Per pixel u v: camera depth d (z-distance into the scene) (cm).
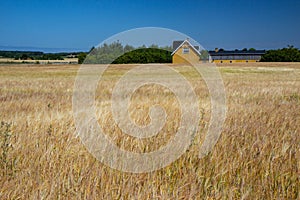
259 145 493
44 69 3922
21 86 1738
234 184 378
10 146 464
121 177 393
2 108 872
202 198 346
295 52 6431
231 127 611
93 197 337
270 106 906
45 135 539
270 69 3762
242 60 7331
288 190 372
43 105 936
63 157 441
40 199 332
